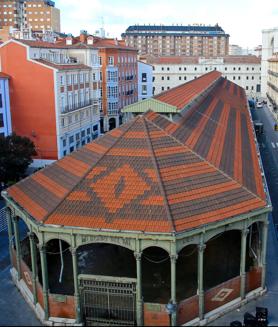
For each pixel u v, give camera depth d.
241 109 82.06
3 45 72.69
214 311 33.34
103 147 37.41
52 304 32.53
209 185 34.38
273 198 59.66
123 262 38.62
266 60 175.62
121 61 115.75
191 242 30.66
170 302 30.11
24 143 61.56
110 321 31.73
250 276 35.62
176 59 181.00
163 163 34.88
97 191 33.03
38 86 73.25
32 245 33.84
